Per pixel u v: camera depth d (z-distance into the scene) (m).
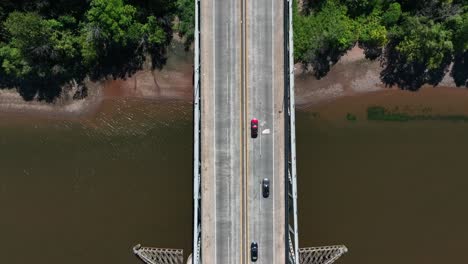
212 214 88.12
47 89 103.81
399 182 102.12
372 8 98.12
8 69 97.56
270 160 88.00
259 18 87.12
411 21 94.88
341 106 103.38
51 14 96.12
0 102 103.62
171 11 99.69
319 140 102.94
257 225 88.25
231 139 87.75
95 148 103.31
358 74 103.38
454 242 101.00
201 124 87.44
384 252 100.12
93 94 103.94
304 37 98.19
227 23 87.00
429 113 103.31
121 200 102.12
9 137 103.81
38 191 103.12
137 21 97.12
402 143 103.12
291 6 85.44
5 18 95.88
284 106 87.75
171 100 103.19
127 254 100.50
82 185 102.81
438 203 102.12
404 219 101.12
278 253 88.56
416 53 97.44
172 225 101.06
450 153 103.06
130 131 103.25
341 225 100.50
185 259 100.06
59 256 101.25
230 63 87.31
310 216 100.69
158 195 101.88
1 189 103.25
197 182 84.38
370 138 103.12
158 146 102.75
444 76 103.62
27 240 101.94
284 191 88.19
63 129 103.75
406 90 103.12
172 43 102.75
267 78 87.62
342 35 98.31
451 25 95.62
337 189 101.56
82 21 97.94
